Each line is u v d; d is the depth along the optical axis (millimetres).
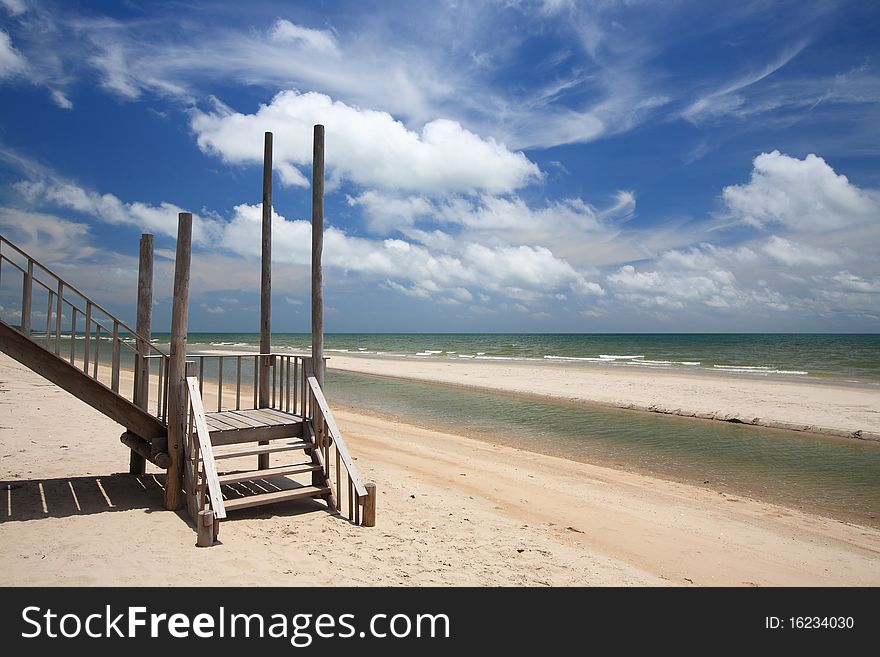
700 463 10641
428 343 97500
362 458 9906
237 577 4660
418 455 10367
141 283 7141
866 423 14164
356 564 5102
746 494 8695
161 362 6879
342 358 44219
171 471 6367
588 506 7621
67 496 6734
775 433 13586
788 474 9898
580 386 22391
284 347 69625
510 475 9156
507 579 5000
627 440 12703
